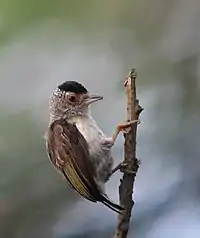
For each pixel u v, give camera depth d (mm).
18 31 3312
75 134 2943
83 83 3279
